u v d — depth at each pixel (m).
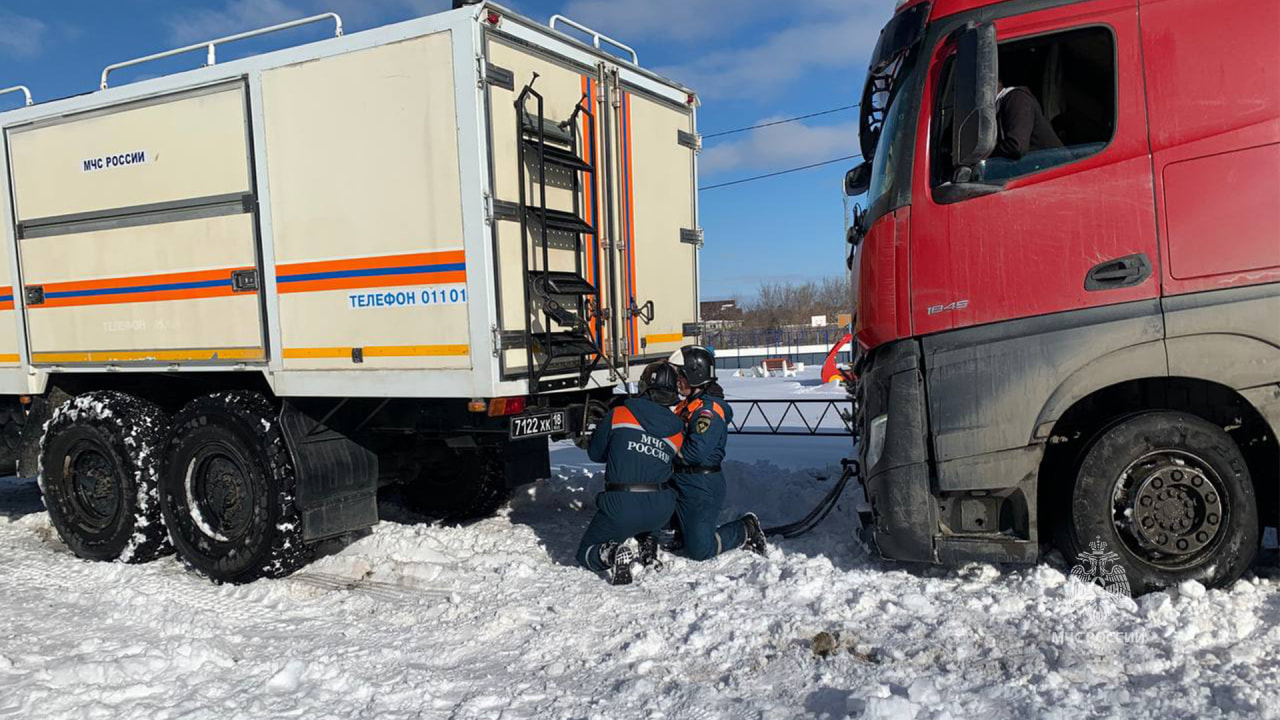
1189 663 3.26
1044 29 3.87
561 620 4.29
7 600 5.10
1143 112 3.76
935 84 4.06
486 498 6.65
